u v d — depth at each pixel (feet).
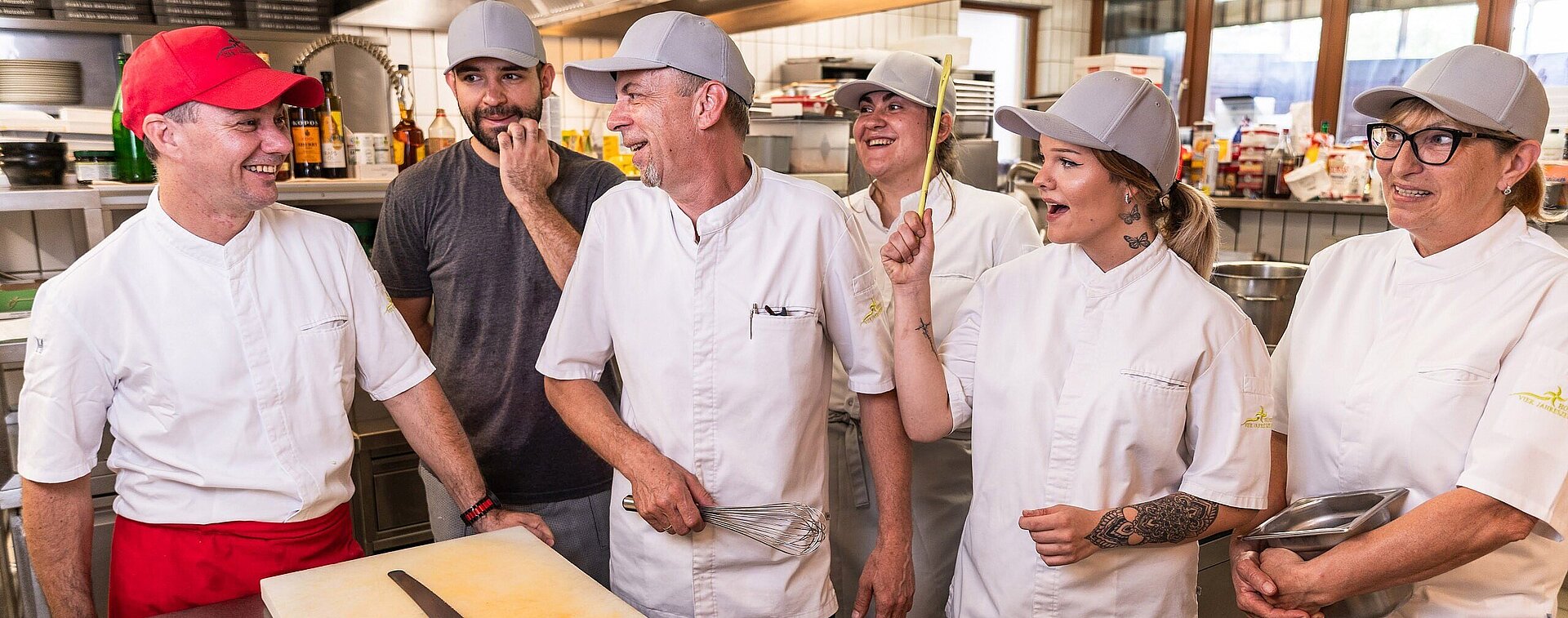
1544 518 3.73
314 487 4.58
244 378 4.42
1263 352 4.41
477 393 6.18
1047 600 4.56
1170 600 4.57
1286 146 12.84
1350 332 4.48
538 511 6.34
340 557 4.78
